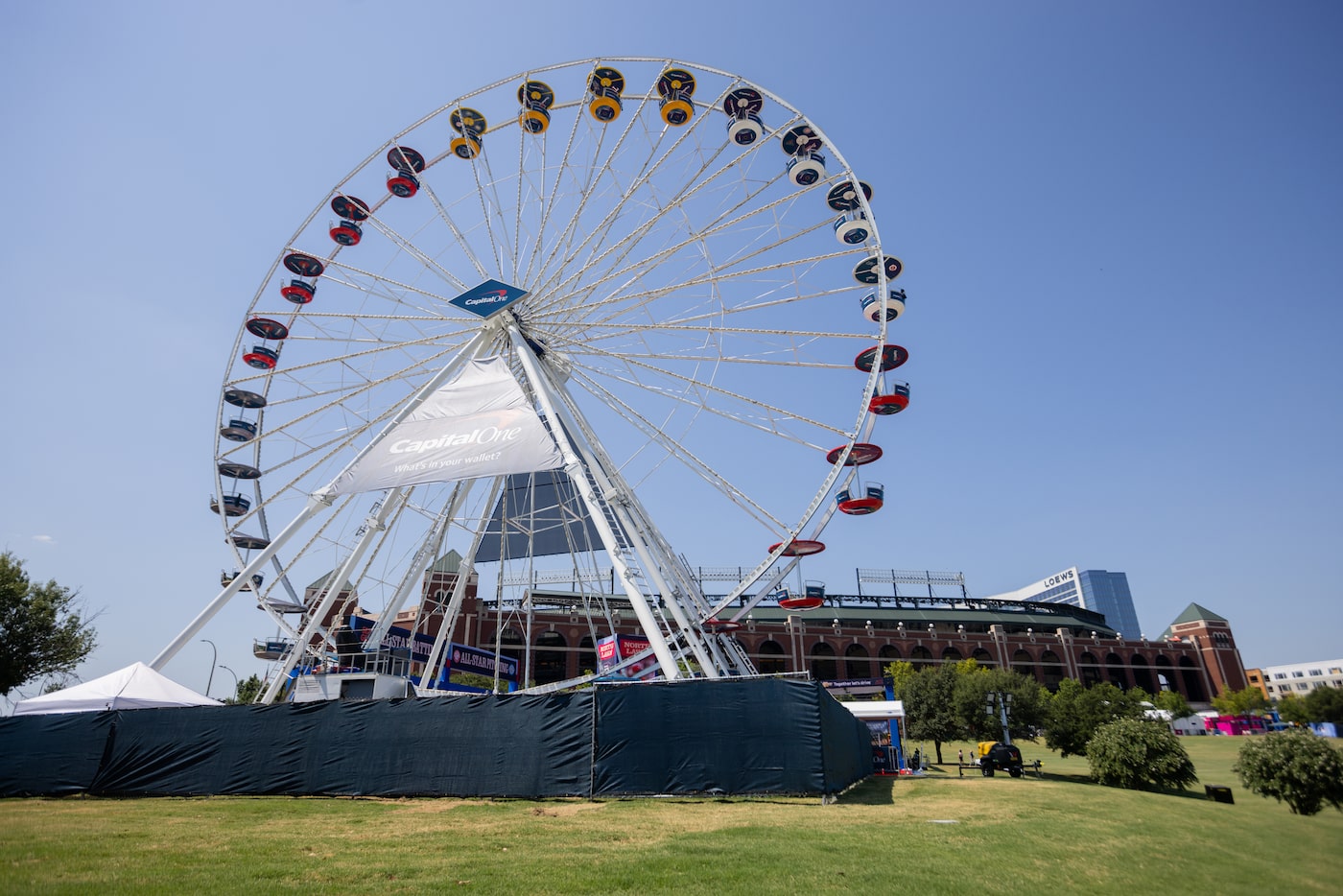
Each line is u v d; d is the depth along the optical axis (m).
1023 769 37.94
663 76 36.00
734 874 9.66
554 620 89.12
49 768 19.73
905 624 107.25
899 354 35.59
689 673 30.69
